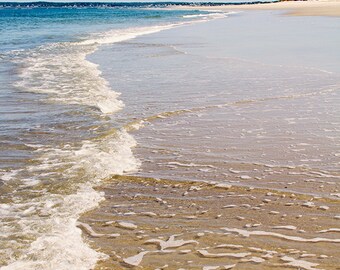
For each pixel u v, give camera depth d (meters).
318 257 3.81
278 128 7.53
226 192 5.20
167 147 6.79
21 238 4.00
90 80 12.08
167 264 3.74
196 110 8.83
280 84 10.93
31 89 10.85
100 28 40.50
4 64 15.43
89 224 4.42
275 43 20.22
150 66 14.52
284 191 5.18
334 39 21.00
